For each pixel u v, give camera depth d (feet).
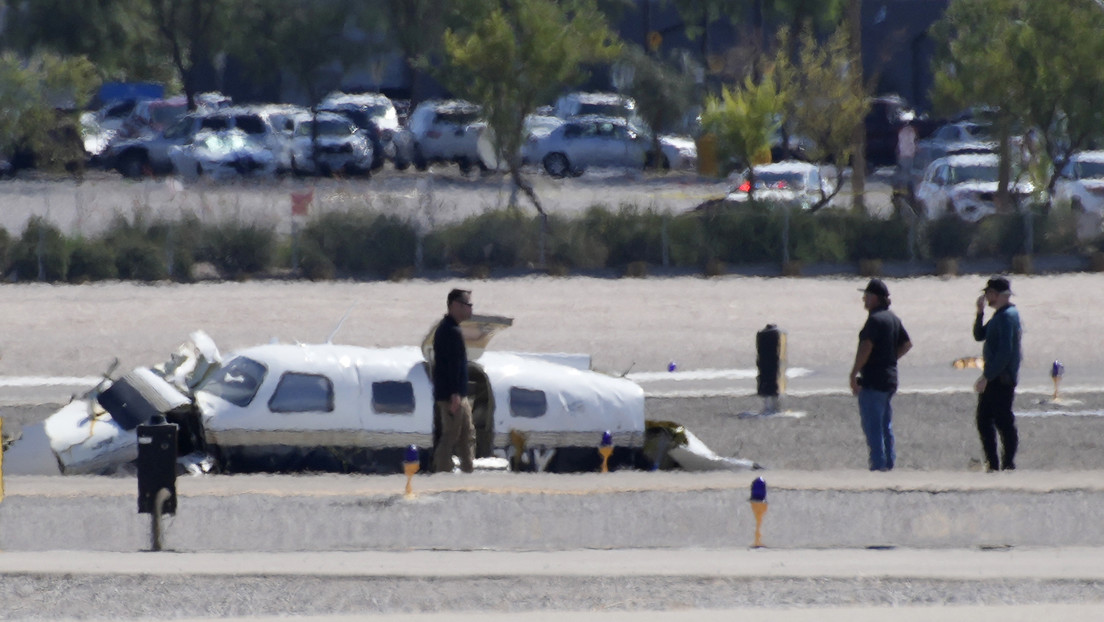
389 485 128.36
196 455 144.87
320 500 123.13
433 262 367.45
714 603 96.94
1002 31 424.46
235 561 106.63
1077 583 101.65
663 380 238.07
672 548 114.42
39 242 353.10
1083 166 428.56
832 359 258.16
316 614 94.43
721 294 337.52
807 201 405.80
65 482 130.93
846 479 131.44
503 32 390.21
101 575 101.45
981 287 349.00
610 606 96.12
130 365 243.40
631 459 159.02
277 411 145.89
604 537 117.08
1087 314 304.91
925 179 441.27
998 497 124.47
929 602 97.30
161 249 357.82
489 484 128.77
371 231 367.25
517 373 155.33
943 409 211.41
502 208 429.38
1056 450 180.45
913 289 346.74
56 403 210.79
